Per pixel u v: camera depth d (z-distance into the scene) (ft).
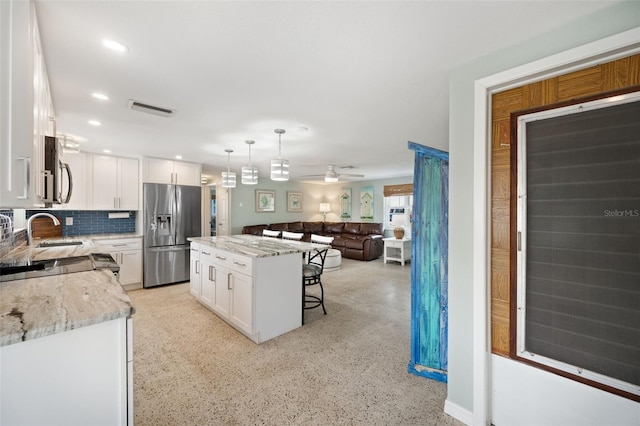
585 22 4.21
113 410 3.69
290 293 9.59
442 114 8.59
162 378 6.81
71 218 13.88
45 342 3.27
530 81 4.86
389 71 5.93
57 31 4.48
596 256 4.34
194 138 11.21
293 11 4.10
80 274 5.49
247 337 9.04
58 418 3.37
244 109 8.07
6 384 3.10
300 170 20.65
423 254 7.17
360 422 5.48
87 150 13.32
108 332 3.65
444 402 6.04
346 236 26.00
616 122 4.15
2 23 3.29
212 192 26.11
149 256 14.48
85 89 6.67
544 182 4.78
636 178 4.02
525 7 4.00
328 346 8.52
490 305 5.31
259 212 25.96
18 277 5.23
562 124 4.60
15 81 3.37
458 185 5.61
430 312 7.17
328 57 5.40
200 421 5.45
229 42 4.89
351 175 22.31
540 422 4.82
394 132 10.55
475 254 5.30
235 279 9.31
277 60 5.50
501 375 5.20
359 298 13.20
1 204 3.29
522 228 4.96
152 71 5.86
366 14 4.17
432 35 4.68
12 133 3.35
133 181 14.79
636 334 4.04
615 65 4.13
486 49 5.08
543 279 4.80
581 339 4.46
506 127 5.15
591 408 4.38
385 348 8.42
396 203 25.57
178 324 9.97
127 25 4.38
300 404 5.96
